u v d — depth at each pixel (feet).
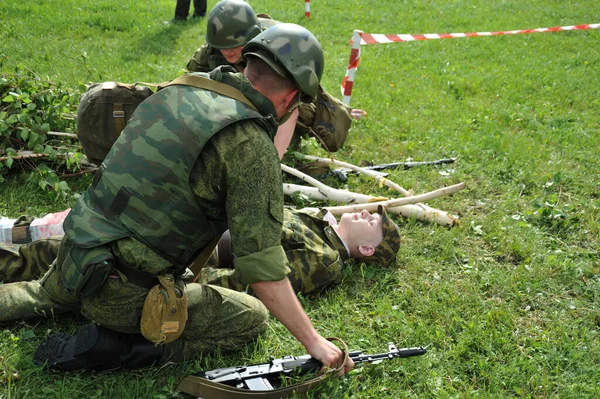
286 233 11.28
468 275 12.50
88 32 28.89
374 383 9.50
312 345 8.42
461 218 14.64
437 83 25.34
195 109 7.59
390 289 11.98
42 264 10.52
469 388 9.52
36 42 26.55
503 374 9.77
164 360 9.34
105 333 8.86
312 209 13.21
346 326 10.78
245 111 7.58
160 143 7.58
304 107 15.78
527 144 18.70
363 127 19.62
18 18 29.94
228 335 9.76
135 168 7.67
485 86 25.13
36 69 22.99
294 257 11.27
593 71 28.48
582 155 18.20
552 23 38.75
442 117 21.02
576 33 36.47
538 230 14.14
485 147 18.42
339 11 39.45
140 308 8.18
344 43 32.14
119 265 7.87
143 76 23.32
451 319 10.98
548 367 10.02
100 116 13.41
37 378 8.96
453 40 33.68
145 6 35.35
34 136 14.15
